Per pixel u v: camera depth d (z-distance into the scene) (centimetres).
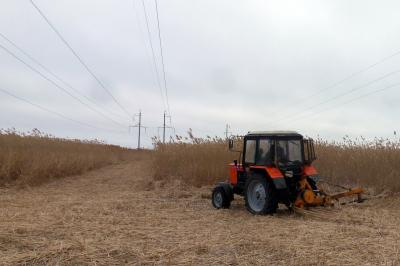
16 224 802
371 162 1458
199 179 1611
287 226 817
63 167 1992
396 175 1322
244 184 1081
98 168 2681
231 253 623
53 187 1616
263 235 732
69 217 903
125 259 594
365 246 651
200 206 1136
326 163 1566
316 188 1023
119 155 3909
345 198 1261
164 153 1778
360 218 893
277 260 588
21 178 1630
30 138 2570
